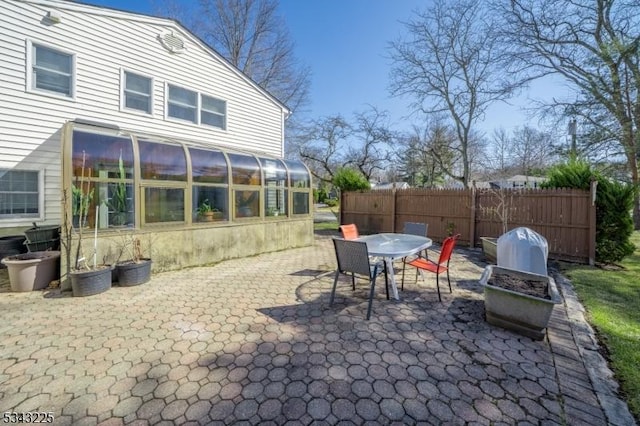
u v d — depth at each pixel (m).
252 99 10.30
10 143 5.71
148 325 3.32
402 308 3.82
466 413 2.01
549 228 6.98
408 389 2.25
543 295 3.17
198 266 6.11
